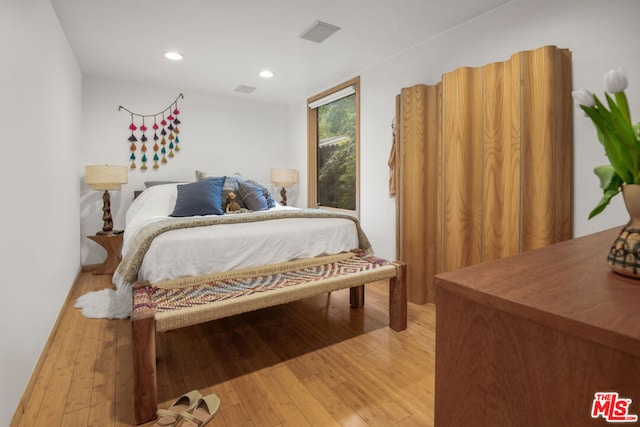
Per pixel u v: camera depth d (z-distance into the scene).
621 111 0.59
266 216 2.32
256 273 2.11
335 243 2.49
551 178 2.02
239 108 4.60
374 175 3.47
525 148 2.13
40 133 1.91
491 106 2.30
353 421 1.37
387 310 2.58
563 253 0.85
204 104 4.33
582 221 2.04
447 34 2.69
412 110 2.70
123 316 2.40
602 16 1.90
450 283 0.64
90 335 2.13
